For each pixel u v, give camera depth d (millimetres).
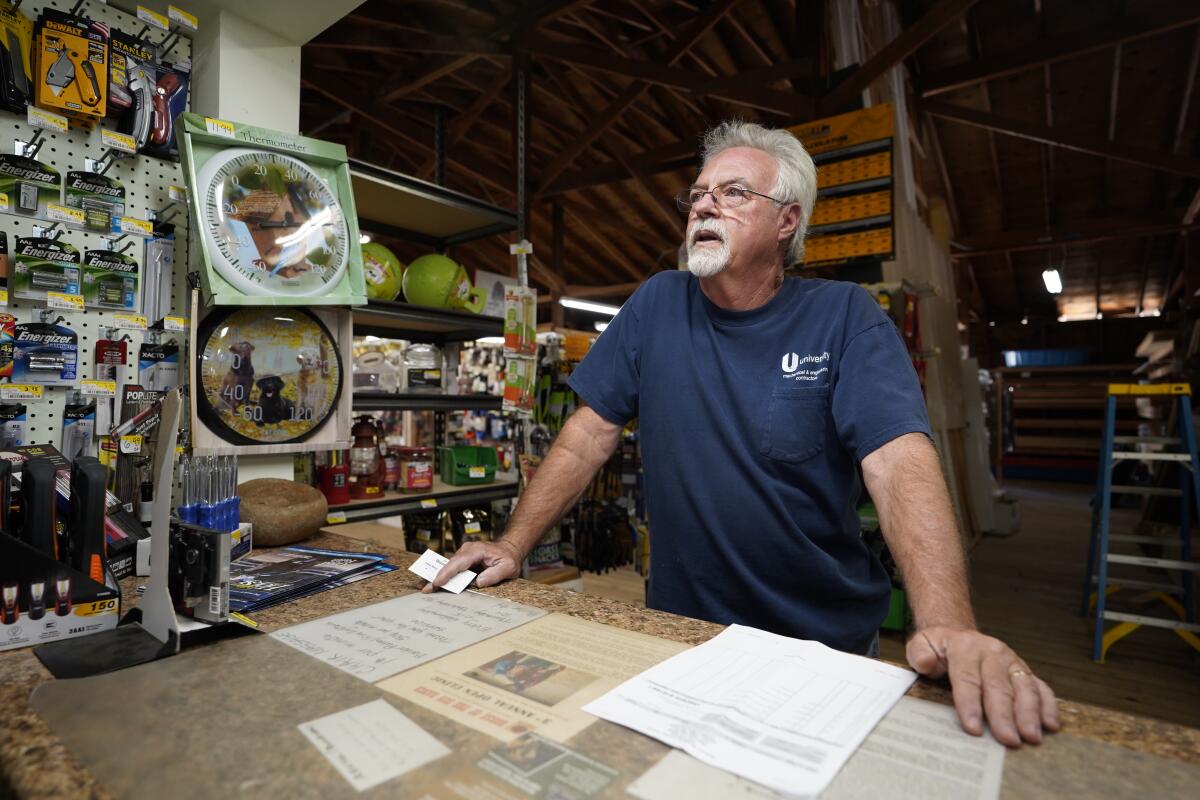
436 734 562
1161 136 6902
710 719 591
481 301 2584
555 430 3680
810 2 3930
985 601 3883
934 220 6316
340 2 1476
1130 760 531
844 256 3145
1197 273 8703
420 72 5340
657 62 4840
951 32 5496
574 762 519
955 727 591
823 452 1156
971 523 5461
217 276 1318
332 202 1521
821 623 1153
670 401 1282
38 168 1190
